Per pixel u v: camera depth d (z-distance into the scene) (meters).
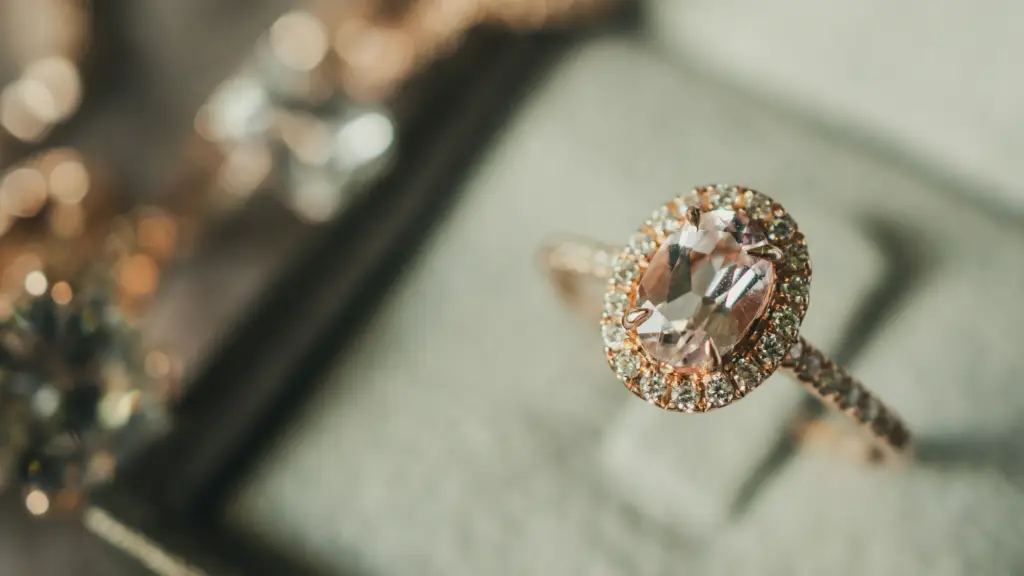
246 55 0.14
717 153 0.11
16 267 0.12
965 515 0.10
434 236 0.11
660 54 0.12
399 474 0.10
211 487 0.10
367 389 0.11
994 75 0.11
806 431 0.10
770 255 0.09
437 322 0.11
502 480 0.10
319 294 0.11
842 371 0.09
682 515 0.10
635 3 0.12
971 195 0.11
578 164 0.11
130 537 0.10
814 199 0.11
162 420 0.10
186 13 0.14
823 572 0.10
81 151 0.13
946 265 0.10
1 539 0.12
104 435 0.10
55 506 0.10
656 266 0.09
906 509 0.10
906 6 0.11
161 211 0.12
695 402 0.09
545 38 0.12
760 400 0.10
